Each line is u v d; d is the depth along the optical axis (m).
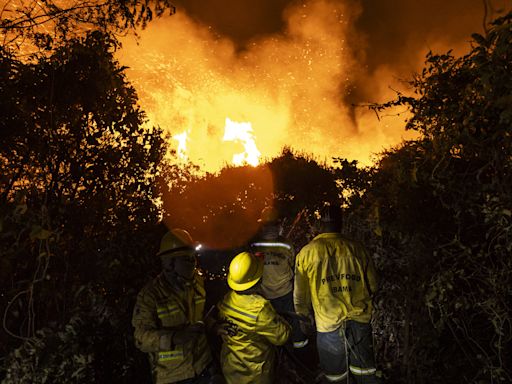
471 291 4.14
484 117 3.50
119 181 4.84
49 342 3.61
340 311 4.16
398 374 4.72
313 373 5.13
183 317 3.53
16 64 4.26
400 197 4.47
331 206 4.44
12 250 3.74
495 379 4.05
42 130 4.37
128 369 4.27
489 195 3.64
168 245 3.55
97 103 4.59
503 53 3.15
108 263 4.38
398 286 4.73
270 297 5.66
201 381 3.58
